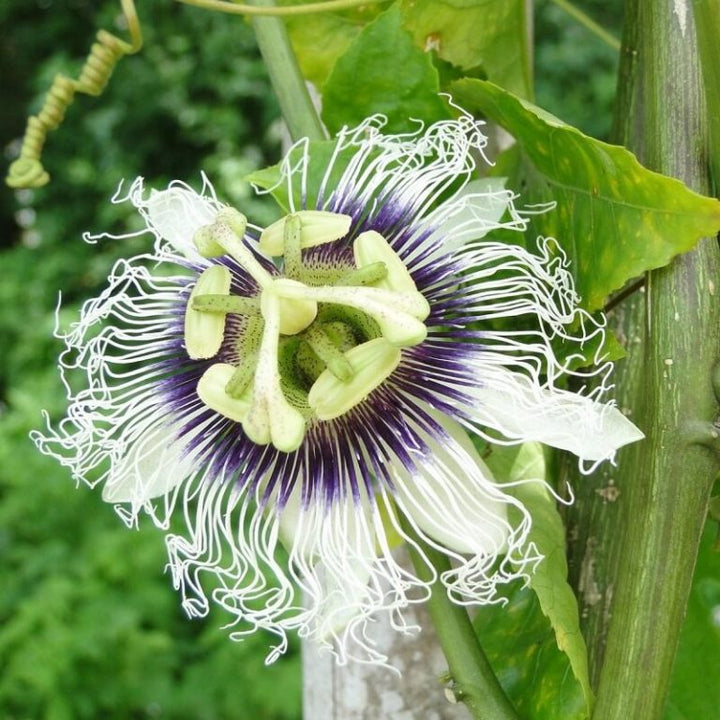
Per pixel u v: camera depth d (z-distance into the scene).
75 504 0.60
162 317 0.14
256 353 0.14
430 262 0.14
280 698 0.54
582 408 0.12
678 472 0.12
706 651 0.16
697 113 0.12
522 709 0.14
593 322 0.13
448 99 0.15
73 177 0.91
